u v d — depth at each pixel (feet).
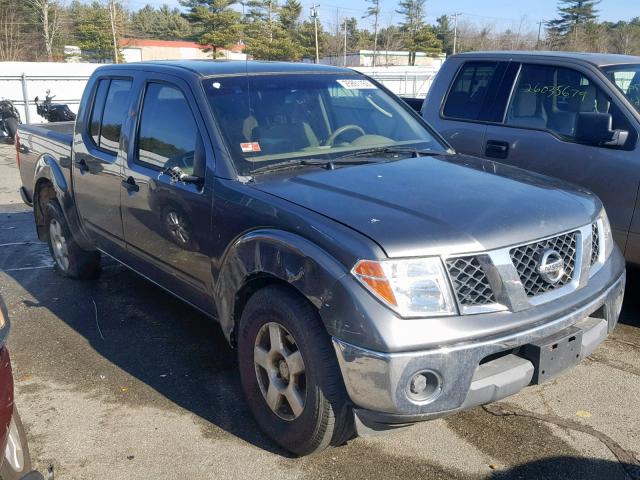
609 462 10.73
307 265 9.79
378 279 9.14
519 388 9.84
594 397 12.75
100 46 200.03
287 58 196.54
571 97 17.57
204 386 13.53
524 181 12.14
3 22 189.37
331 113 14.37
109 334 16.21
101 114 16.71
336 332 9.39
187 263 13.14
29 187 21.07
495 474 10.48
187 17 192.85
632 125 16.11
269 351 10.92
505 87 19.01
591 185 16.42
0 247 24.18
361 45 255.09
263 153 12.67
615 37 198.39
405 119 15.51
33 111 66.23
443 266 9.36
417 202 10.55
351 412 9.93
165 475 10.67
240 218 11.37
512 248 9.77
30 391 13.48
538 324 9.75
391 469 10.67
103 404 12.91
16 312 17.74
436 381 9.20
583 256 10.78
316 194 10.99
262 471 10.70
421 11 241.35
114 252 16.53
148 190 13.99
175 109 13.84
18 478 7.94
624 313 16.71
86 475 10.71
